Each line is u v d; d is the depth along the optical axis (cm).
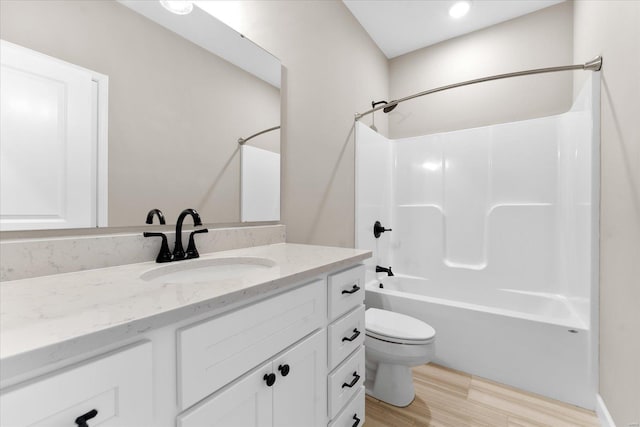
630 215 110
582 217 169
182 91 109
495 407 146
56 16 78
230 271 106
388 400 151
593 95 148
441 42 269
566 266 206
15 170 72
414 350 139
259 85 139
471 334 171
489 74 249
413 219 271
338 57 204
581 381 145
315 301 90
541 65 230
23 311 50
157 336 51
